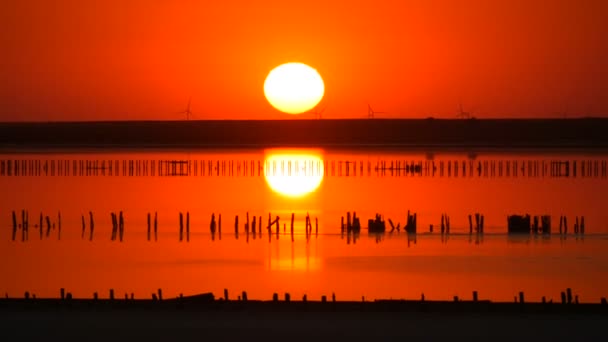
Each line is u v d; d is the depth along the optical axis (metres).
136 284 171.12
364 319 117.88
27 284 170.75
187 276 180.12
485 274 182.12
